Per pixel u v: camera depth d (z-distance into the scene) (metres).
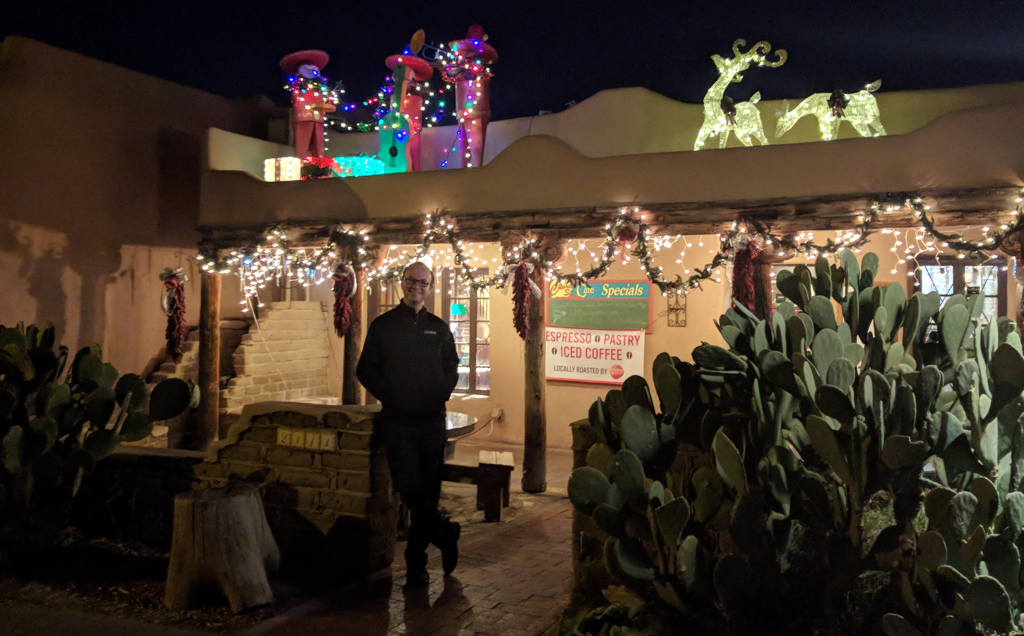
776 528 2.74
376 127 11.12
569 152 7.16
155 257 9.70
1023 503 2.38
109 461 5.30
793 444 2.97
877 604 2.67
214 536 3.96
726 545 3.10
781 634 2.64
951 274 8.73
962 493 2.35
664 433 3.03
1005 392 2.57
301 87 9.16
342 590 4.33
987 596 2.14
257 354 9.95
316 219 8.12
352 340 8.18
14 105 8.19
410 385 4.37
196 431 8.79
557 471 8.55
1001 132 5.84
